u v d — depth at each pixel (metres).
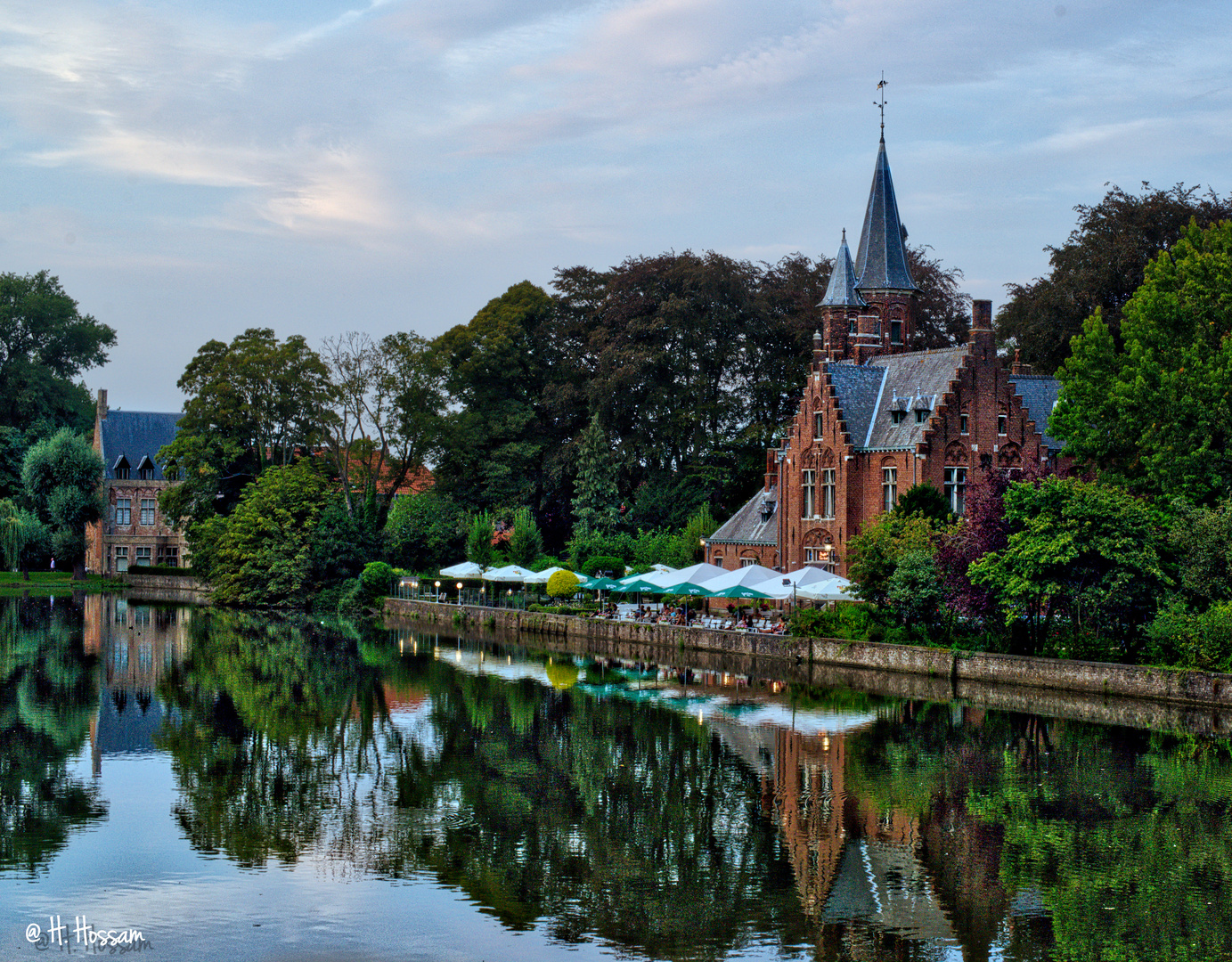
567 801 36.06
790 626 65.75
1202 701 48.28
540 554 101.31
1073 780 38.41
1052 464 76.31
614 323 112.88
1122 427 61.59
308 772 39.50
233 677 61.19
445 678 61.53
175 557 150.00
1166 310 61.38
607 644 76.94
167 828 33.19
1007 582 54.25
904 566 60.72
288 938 25.59
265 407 115.88
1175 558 54.09
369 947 25.16
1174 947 25.31
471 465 115.44
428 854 31.05
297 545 106.69
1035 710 50.62
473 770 39.97
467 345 115.75
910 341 91.00
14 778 38.62
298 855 30.92
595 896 28.09
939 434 72.94
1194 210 86.06
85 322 154.62
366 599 104.25
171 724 47.75
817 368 79.12
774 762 40.94
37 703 52.31
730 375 110.50
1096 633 55.41
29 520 128.75
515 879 29.27
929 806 35.44
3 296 149.12
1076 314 87.56
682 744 44.00
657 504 105.00
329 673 62.97
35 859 30.56
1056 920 26.77
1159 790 37.09
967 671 56.75
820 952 25.05
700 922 26.58
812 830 33.12
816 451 78.19
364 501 114.94
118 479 148.50
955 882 28.98
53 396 146.75
